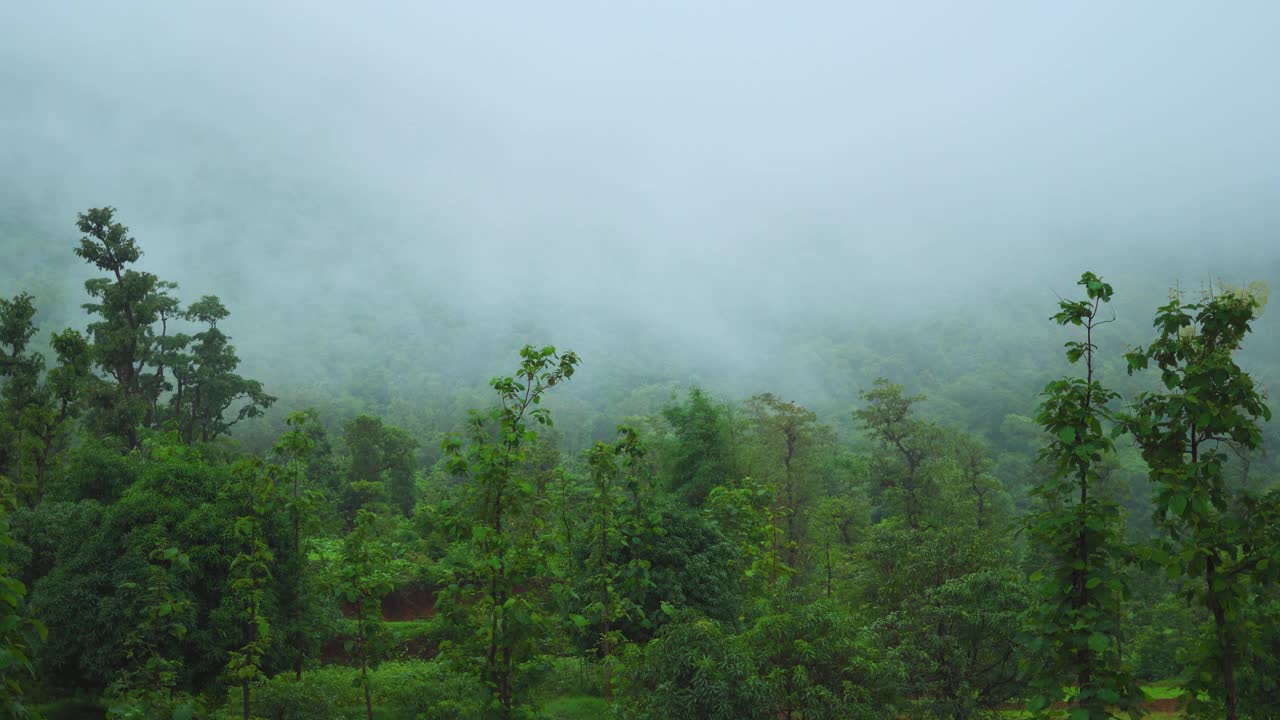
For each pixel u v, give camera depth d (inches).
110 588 737.0
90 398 1616.6
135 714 411.8
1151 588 1734.7
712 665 529.0
